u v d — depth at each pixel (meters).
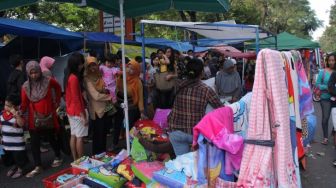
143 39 7.44
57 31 8.84
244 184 3.54
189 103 4.40
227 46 14.55
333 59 7.70
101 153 5.91
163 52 7.33
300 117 4.92
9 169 6.52
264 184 3.47
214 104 4.33
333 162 6.56
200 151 3.80
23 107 5.86
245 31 7.89
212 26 7.32
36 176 6.08
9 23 7.86
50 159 7.07
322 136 8.91
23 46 9.79
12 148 5.96
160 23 7.20
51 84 5.95
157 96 7.21
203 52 16.16
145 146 4.76
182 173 4.00
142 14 6.69
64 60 8.80
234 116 3.96
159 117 5.65
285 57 4.21
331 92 7.57
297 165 4.02
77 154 5.88
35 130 5.96
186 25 7.32
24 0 4.84
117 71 7.01
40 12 19.66
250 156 3.58
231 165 3.73
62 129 6.62
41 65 6.72
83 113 5.77
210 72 12.05
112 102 6.39
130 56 12.26
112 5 6.09
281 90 3.58
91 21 22.95
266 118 3.55
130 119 6.88
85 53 8.98
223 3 5.60
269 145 3.51
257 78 3.58
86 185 4.62
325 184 5.65
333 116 7.00
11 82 6.81
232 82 8.22
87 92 6.00
